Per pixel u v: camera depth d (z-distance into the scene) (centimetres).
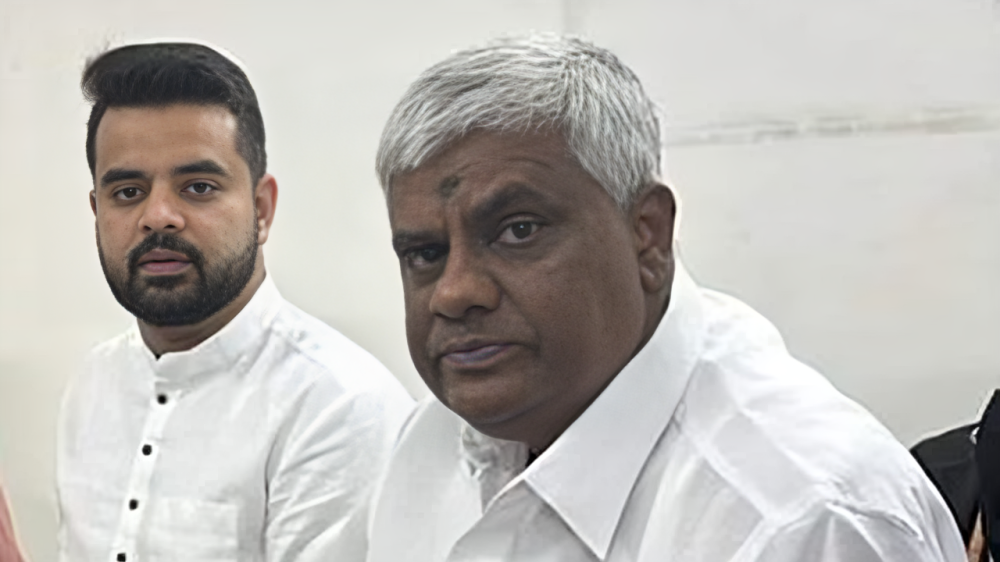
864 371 132
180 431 112
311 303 141
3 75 148
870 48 129
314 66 142
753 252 134
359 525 105
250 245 111
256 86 142
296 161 142
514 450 81
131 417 115
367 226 141
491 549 75
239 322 112
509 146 64
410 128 66
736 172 134
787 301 134
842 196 131
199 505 109
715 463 67
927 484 65
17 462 146
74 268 149
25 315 150
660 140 73
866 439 64
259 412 110
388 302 140
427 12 141
